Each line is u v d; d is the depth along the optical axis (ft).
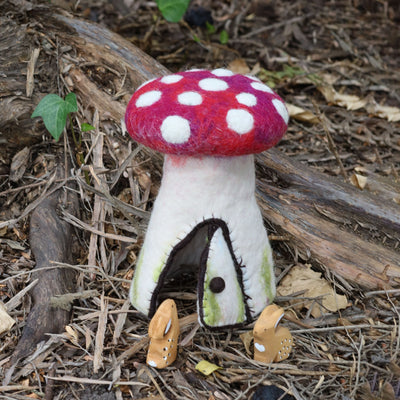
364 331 2.80
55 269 2.85
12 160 3.21
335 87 4.34
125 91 3.28
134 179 3.15
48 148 3.24
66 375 2.56
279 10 5.07
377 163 3.76
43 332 2.68
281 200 3.09
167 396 2.52
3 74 3.22
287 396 2.52
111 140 3.21
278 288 2.94
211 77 2.53
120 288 2.89
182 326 2.72
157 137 2.40
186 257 2.82
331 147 3.52
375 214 3.10
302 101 4.16
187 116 2.37
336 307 2.88
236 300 2.62
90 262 2.95
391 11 5.31
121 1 4.86
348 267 2.98
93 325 2.73
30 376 2.57
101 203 3.09
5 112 3.15
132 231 3.05
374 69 4.58
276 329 2.60
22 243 3.02
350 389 2.56
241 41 4.64
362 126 4.00
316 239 3.02
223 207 2.56
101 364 2.59
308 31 4.88
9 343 2.67
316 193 3.13
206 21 4.70
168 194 2.57
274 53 4.56
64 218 3.03
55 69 3.31
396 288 2.94
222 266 2.58
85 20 3.51
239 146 2.39
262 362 2.60
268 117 2.42
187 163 2.51
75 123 3.28
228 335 2.70
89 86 3.29
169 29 4.61
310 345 2.74
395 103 4.28
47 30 3.39
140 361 2.63
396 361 2.65
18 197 3.15
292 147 3.81
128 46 3.43
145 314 2.66
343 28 4.98
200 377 2.58
